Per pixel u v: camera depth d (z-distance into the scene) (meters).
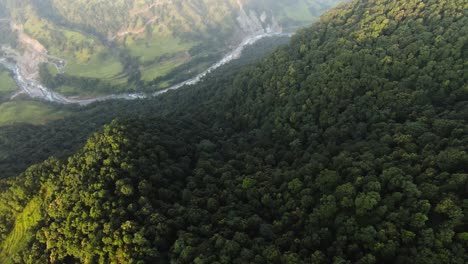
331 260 62.75
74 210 83.19
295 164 95.19
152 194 84.38
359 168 77.69
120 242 72.25
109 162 90.88
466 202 60.47
